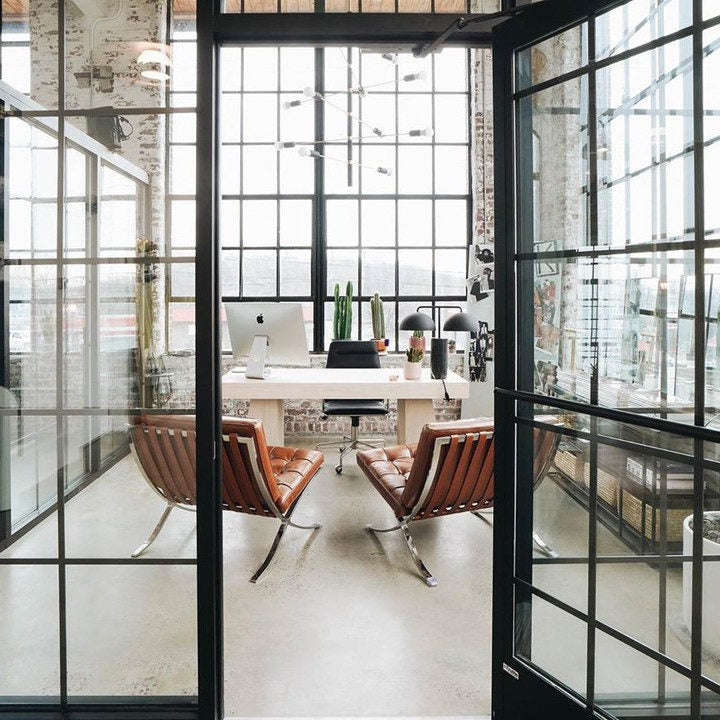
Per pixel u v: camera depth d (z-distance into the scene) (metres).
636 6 1.50
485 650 2.24
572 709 1.67
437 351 4.41
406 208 6.38
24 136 1.78
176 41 1.76
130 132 1.76
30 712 1.79
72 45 1.77
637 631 1.55
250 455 2.68
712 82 1.35
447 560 3.06
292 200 6.30
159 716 1.78
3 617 1.80
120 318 1.79
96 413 1.80
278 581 2.80
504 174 1.84
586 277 1.65
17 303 1.80
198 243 1.75
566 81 1.67
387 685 2.03
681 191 1.42
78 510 1.80
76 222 1.78
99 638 1.80
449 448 2.75
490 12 1.86
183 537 1.79
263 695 1.97
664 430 1.45
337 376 4.62
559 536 1.74
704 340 1.39
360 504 3.94
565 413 1.71
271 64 6.22
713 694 1.41
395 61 3.47
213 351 1.79
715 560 1.40
